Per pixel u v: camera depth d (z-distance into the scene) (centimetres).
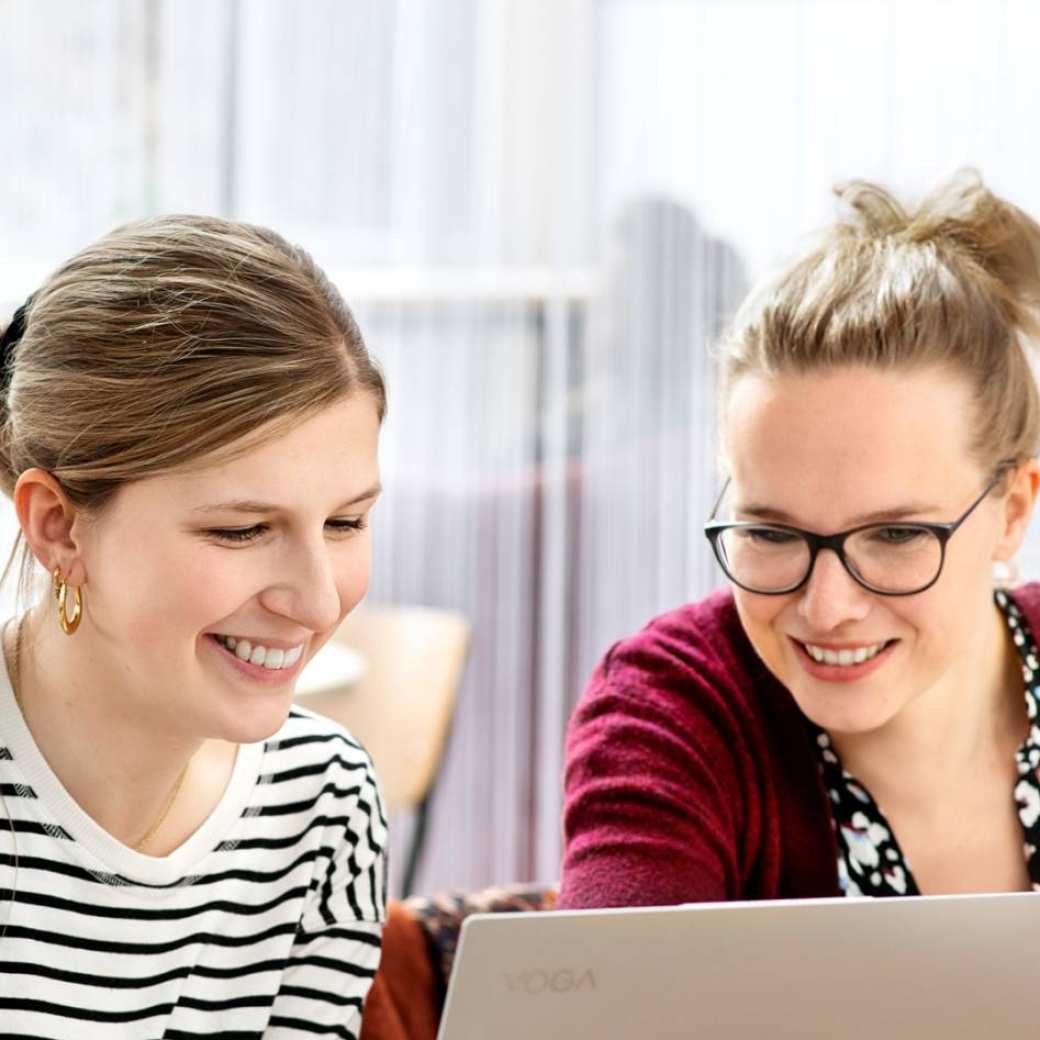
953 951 145
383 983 228
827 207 484
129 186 493
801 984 143
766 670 213
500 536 526
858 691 192
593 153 520
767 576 191
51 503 161
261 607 158
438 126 515
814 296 192
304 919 193
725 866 206
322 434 155
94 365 156
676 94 511
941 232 205
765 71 496
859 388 186
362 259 516
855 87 477
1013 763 212
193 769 183
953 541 188
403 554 528
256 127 504
